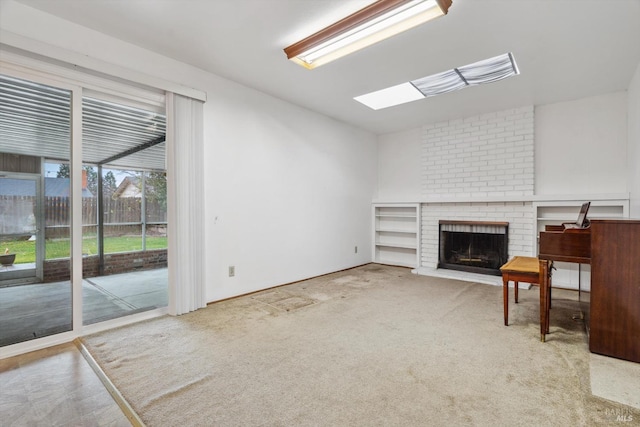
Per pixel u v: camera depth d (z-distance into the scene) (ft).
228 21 7.75
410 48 8.99
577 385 5.79
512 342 7.70
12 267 10.91
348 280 14.39
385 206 18.35
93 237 17.56
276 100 13.04
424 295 11.89
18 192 10.48
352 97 13.02
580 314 9.73
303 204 14.39
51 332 8.00
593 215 12.84
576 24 7.78
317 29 8.14
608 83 11.55
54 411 5.12
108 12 7.36
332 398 5.43
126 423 4.83
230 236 11.34
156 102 9.53
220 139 11.01
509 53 9.32
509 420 4.83
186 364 6.63
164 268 19.57
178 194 9.61
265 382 5.94
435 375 6.18
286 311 10.00
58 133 10.58
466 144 15.80
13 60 6.97
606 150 12.64
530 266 8.87
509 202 14.46
